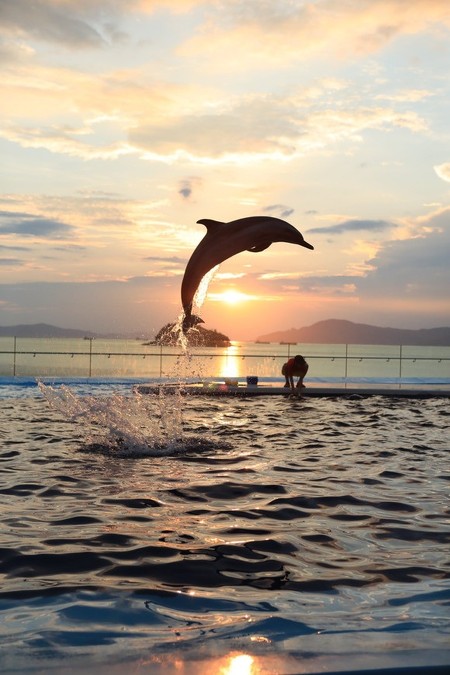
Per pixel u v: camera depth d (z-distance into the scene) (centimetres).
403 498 575
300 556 402
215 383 1873
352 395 1741
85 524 475
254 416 1227
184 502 551
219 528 469
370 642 232
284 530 466
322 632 257
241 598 320
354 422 1159
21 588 332
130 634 258
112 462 741
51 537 438
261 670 203
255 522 488
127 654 224
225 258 735
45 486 606
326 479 658
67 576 356
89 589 331
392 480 656
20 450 811
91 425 1045
